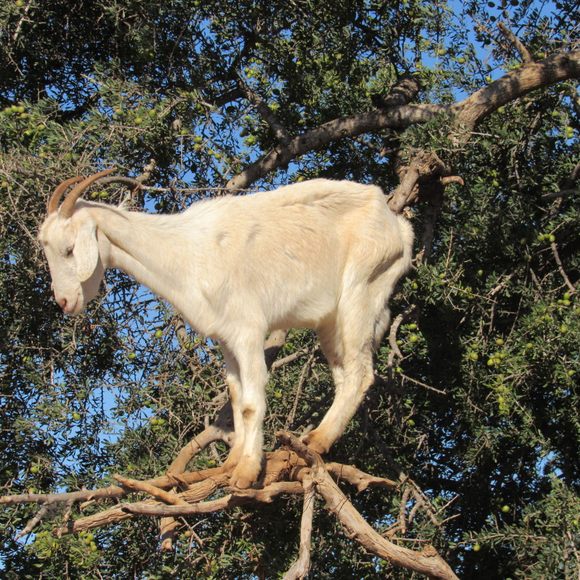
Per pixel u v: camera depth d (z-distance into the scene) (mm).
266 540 7914
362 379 7730
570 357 8242
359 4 10469
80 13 10305
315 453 6723
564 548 7590
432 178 9039
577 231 9398
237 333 7312
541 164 9820
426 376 9578
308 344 8906
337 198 7906
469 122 9383
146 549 8273
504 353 8320
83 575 7875
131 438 8242
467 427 9625
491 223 9156
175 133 9242
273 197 7754
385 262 7938
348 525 6707
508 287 9000
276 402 8703
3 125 8867
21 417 8672
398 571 8188
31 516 8266
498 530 8141
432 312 9586
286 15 10352
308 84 10430
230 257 7391
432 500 8773
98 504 7898
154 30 9617
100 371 9008
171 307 8609
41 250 8352
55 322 8945
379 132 10695
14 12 9477
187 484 6945
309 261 7664
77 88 10641
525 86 9359
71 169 8453
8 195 8281
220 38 10375
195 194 9281
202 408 8320
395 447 8898
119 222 7352
